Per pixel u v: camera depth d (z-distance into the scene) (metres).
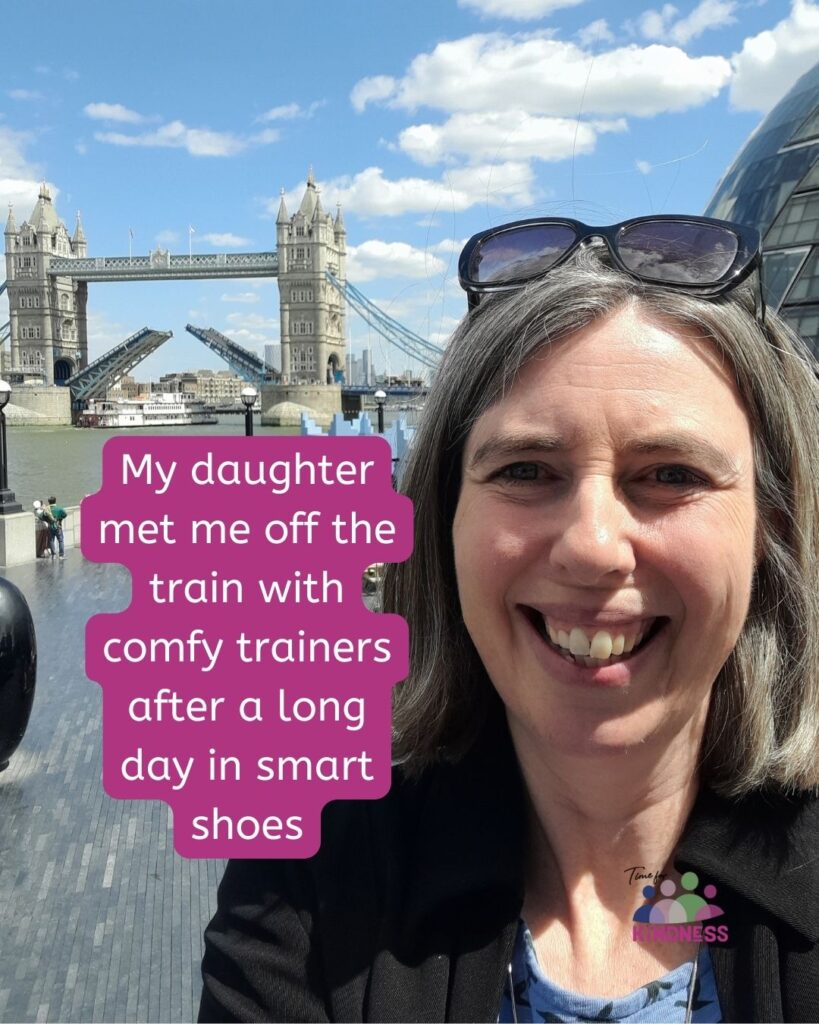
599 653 1.12
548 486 1.17
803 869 1.17
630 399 1.09
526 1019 1.19
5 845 5.36
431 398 1.38
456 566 1.28
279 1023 1.20
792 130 10.27
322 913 1.25
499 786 1.31
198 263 135.62
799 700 1.26
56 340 145.12
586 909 1.24
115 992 3.94
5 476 16.38
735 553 1.13
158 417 118.69
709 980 1.17
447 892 1.20
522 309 1.16
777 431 1.24
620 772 1.19
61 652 10.09
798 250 9.59
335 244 138.12
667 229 1.17
